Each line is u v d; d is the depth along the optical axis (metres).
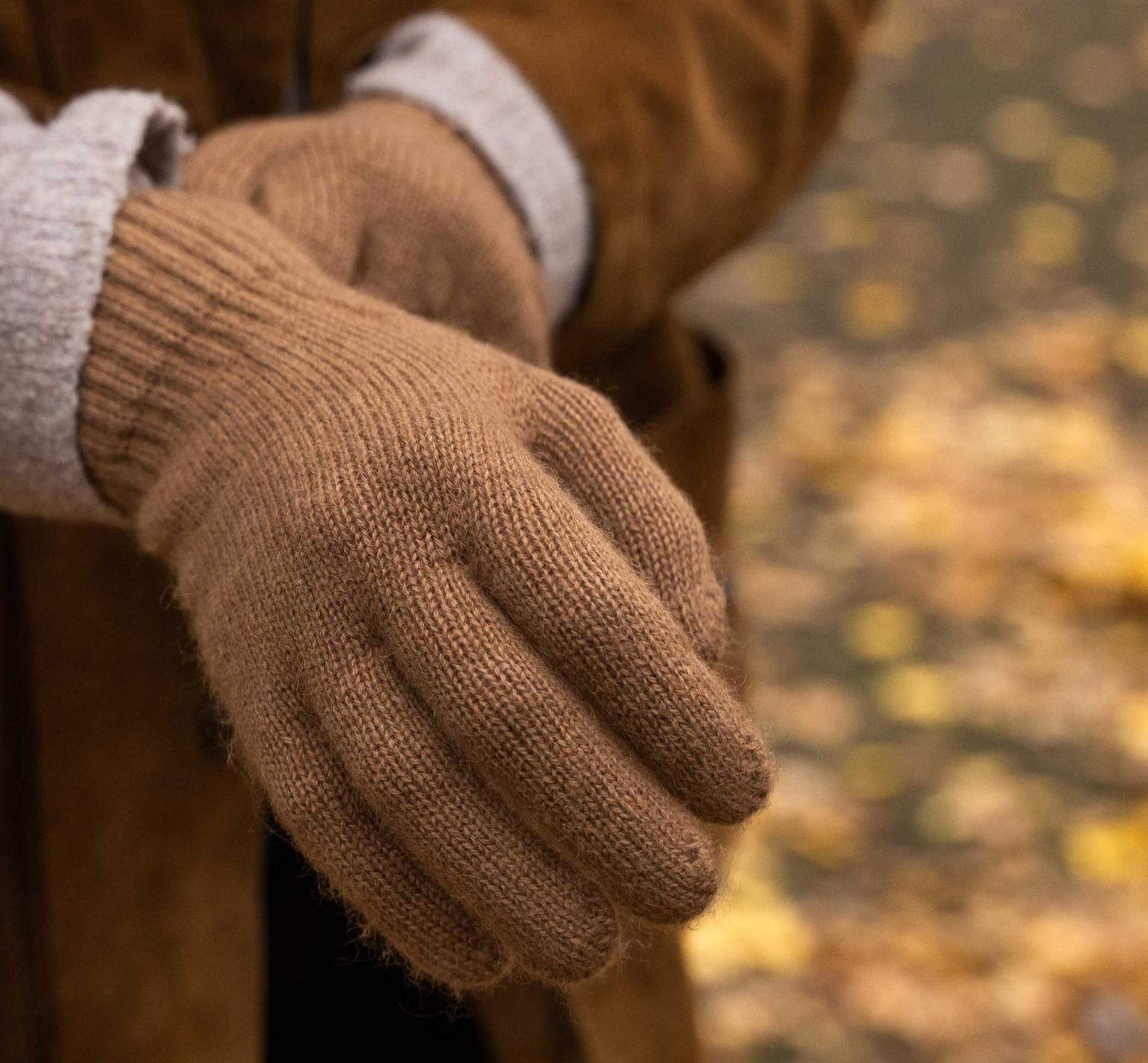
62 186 0.76
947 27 4.92
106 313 0.76
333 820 0.71
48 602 0.89
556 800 0.70
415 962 0.72
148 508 0.75
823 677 2.13
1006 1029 1.63
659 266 0.92
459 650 0.70
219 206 0.78
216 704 0.76
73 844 0.92
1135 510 2.44
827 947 1.73
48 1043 0.95
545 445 0.73
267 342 0.75
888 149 3.99
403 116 0.86
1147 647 2.18
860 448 2.65
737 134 0.95
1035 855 1.84
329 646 0.71
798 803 1.91
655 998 1.03
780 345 3.02
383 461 0.71
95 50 0.88
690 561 0.73
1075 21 4.97
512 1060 1.06
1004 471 2.58
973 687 2.11
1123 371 2.90
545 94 0.87
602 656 0.70
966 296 3.21
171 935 0.94
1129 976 1.68
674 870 0.70
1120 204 3.65
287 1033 1.10
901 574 2.34
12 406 0.76
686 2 0.91
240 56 0.90
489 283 0.83
